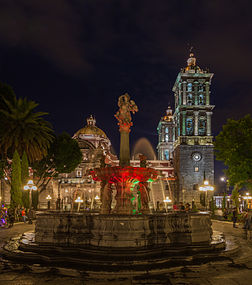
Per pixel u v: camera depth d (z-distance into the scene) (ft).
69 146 178.70
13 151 128.47
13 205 124.77
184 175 253.24
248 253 48.44
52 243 49.55
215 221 128.57
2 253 48.67
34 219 130.41
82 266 39.32
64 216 50.26
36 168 175.01
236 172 123.75
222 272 38.40
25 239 55.26
